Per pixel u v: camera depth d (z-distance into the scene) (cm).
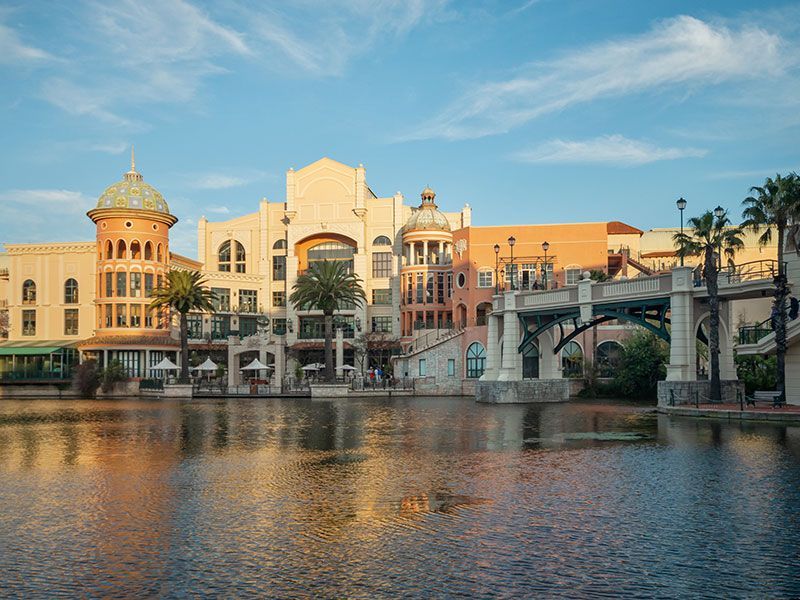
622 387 6338
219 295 9856
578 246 7869
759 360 5366
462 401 6178
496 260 7594
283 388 7119
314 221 10044
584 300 5081
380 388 7256
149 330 8519
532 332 5784
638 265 8188
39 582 1164
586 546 1330
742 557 1262
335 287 7144
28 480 2059
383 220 10069
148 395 7344
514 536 1402
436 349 7500
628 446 2691
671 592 1102
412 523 1508
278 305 10344
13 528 1496
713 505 1642
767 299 6812
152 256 8662
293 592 1112
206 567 1232
